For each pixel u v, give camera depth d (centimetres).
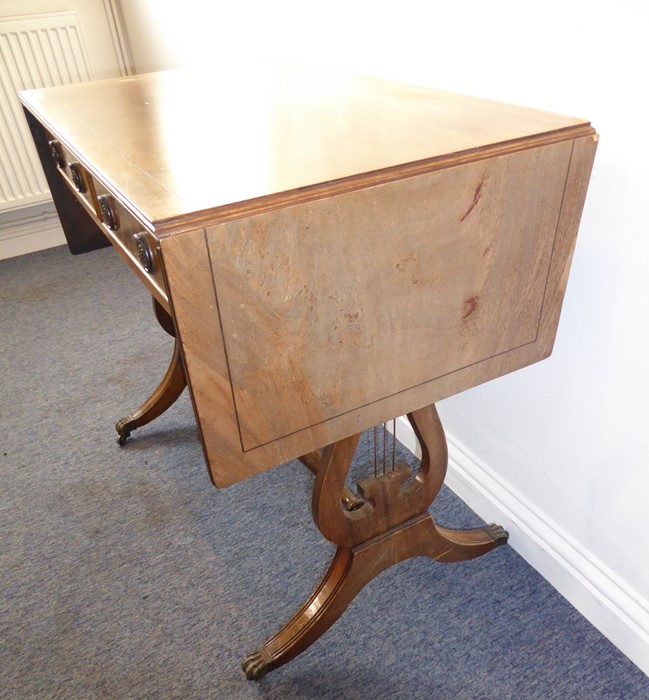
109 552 126
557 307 83
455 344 77
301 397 69
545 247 76
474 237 69
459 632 108
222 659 106
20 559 125
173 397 151
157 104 92
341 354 69
